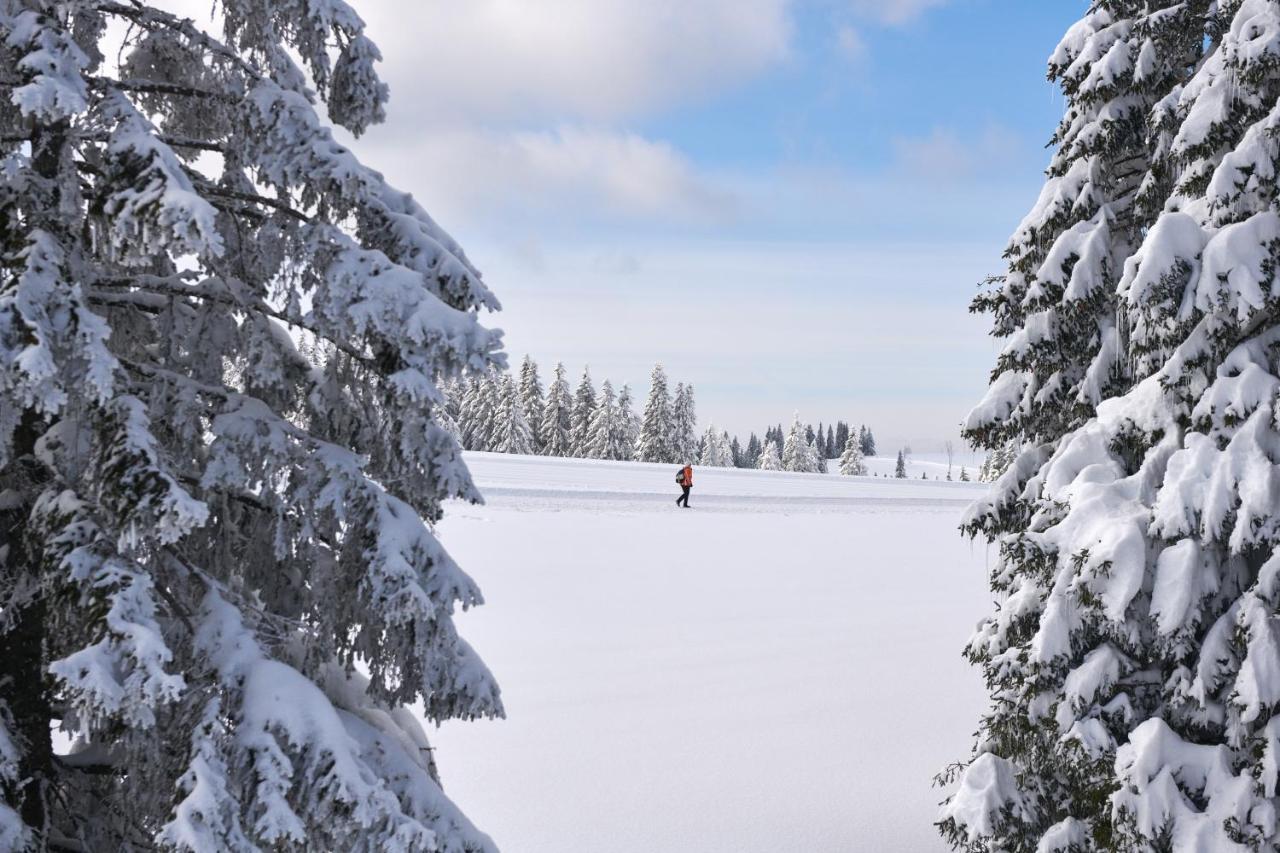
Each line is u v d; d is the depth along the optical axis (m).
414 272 4.95
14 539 4.70
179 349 5.17
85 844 4.84
